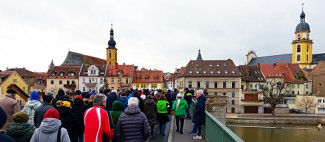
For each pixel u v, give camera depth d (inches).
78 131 265.6
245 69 3043.8
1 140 106.3
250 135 1636.3
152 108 426.6
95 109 225.5
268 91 2615.7
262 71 3090.6
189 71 2679.6
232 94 2591.0
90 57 3651.6
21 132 184.1
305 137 1587.1
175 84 3907.5
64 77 2701.8
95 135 217.8
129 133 233.1
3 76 2352.4
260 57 4982.8
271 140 1519.4
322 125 1993.1
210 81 2618.1
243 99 2529.5
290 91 3053.6
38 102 311.3
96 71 2746.1
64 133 180.5
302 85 3065.9
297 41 4350.4
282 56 4643.2
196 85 2637.8
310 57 4333.2
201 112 415.2
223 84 2603.3
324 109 2591.0
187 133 482.6
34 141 175.6
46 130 174.6
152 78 2970.0
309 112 2632.9
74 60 3292.3
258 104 2501.2
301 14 4471.0
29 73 3253.0
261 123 2042.3
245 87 2945.4
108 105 382.9
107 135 226.1
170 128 529.0
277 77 2999.5
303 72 3297.2
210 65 2716.5
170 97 705.0
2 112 105.0
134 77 2977.4
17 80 2425.0
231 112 2568.9
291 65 3336.6
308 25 4377.5
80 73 2728.8
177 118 487.8
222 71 2640.3
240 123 2044.8
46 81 2765.7
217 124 308.8
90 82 2728.8
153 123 425.4
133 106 241.4
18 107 272.4
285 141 1494.8
